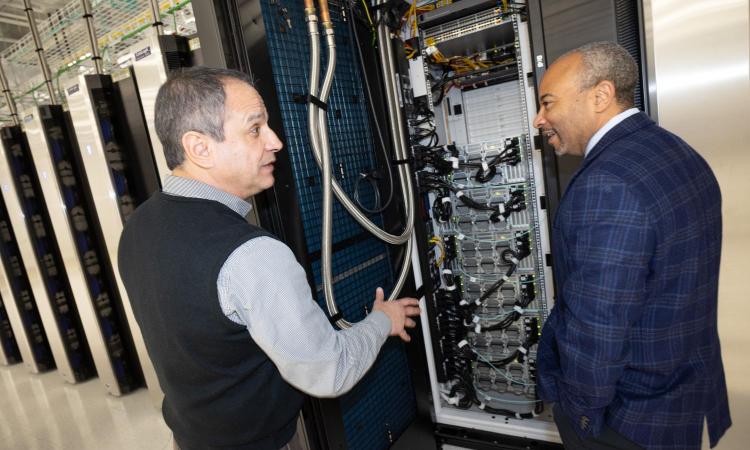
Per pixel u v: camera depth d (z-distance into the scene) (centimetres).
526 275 228
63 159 339
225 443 111
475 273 241
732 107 149
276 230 154
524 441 225
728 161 152
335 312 164
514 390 242
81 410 353
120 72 288
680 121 156
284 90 165
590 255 101
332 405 170
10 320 459
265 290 91
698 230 105
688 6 149
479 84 244
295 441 162
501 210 219
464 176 233
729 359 165
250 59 145
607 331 99
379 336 116
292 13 172
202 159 101
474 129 256
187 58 233
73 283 358
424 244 232
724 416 127
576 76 115
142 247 100
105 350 358
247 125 101
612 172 102
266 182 114
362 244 203
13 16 381
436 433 247
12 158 375
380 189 212
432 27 222
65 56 386
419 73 227
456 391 249
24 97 457
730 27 145
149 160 296
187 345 96
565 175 187
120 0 288
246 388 107
